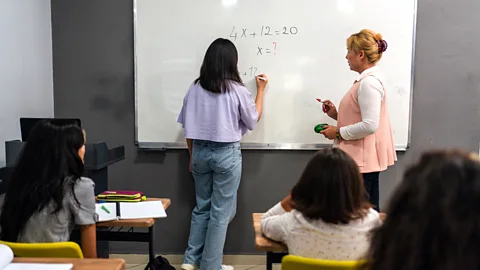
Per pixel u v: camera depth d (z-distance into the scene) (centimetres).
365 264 87
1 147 221
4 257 124
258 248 152
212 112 242
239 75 264
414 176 80
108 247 265
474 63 279
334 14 274
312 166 138
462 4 275
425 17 276
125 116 285
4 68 224
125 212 184
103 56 281
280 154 286
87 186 158
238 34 276
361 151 226
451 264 71
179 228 292
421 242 74
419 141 285
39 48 263
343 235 133
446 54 279
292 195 146
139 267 284
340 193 132
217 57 241
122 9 277
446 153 82
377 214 141
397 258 77
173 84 280
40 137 154
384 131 231
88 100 284
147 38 277
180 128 283
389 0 273
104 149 220
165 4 274
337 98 279
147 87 281
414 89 281
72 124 160
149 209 189
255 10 275
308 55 277
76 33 279
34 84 257
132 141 287
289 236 143
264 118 281
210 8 275
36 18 258
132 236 203
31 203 149
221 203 253
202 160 248
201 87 245
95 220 161
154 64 279
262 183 288
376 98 217
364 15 274
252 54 278
